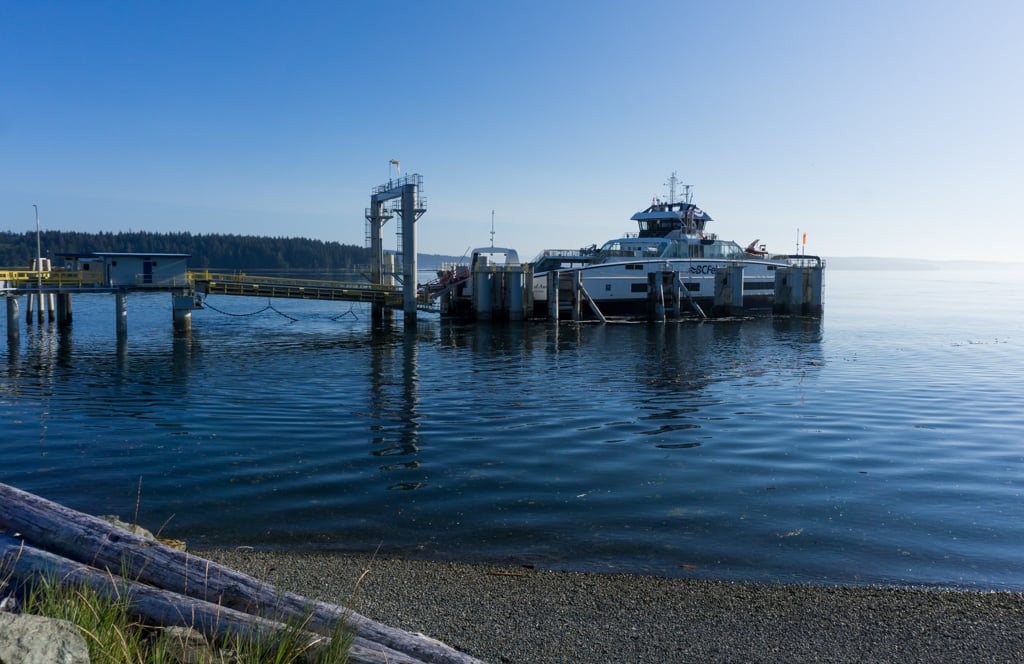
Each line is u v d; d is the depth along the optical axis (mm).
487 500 13148
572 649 7762
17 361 33125
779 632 8273
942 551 10844
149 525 11641
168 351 37469
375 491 13641
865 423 20281
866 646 7992
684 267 57469
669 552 10727
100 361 33406
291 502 12930
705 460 16156
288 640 5148
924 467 15672
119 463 15578
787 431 19203
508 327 50469
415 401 23562
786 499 13336
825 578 9844
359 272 57312
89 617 4996
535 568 10062
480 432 18938
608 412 21781
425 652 5551
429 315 63062
